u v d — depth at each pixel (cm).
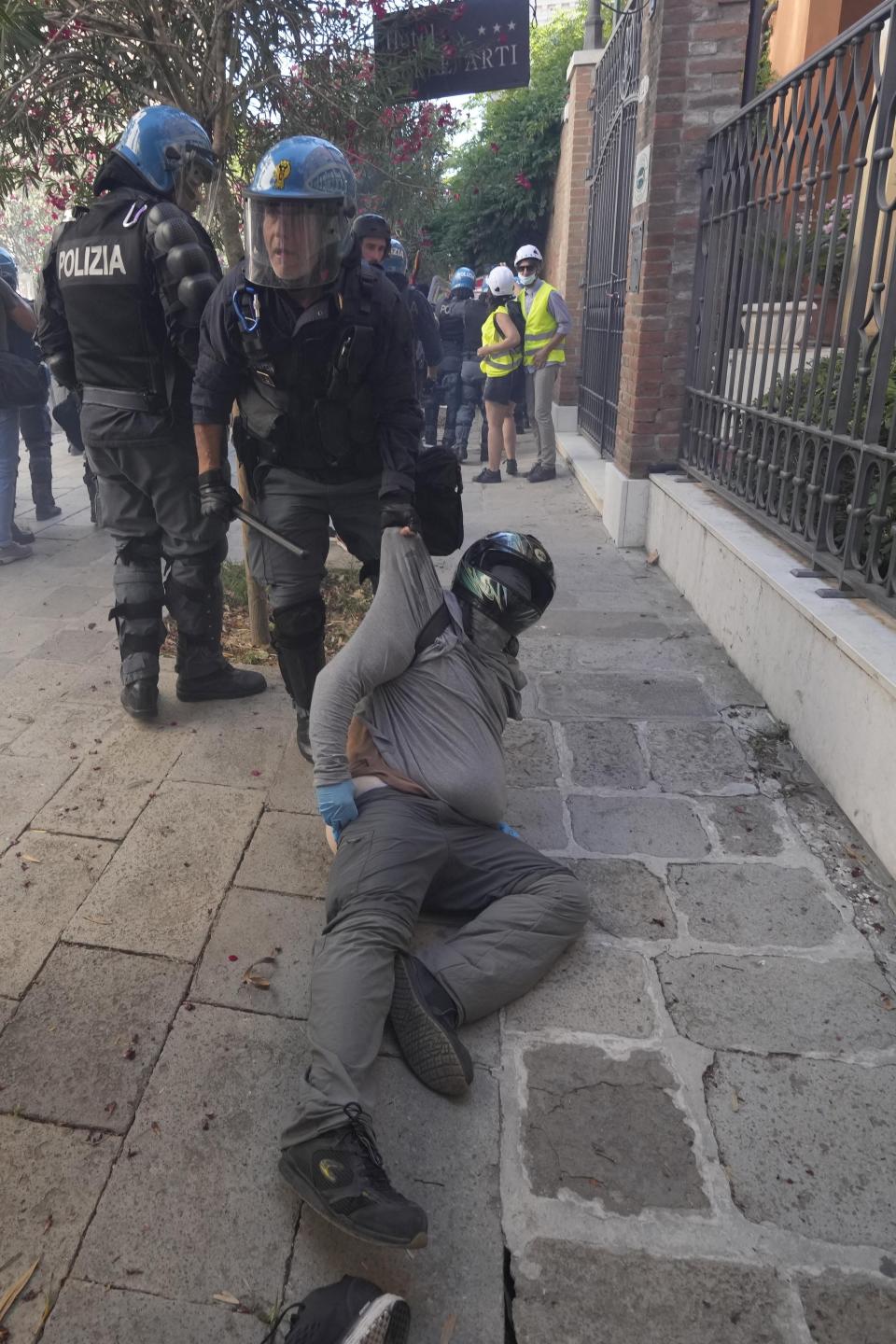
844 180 338
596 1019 221
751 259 439
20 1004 220
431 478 282
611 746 345
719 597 436
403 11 462
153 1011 219
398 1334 148
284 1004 222
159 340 302
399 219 797
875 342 308
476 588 247
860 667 286
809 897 264
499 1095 200
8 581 514
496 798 246
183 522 330
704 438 518
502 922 225
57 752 330
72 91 417
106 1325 155
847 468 358
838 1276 165
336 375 257
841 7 752
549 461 810
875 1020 221
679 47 498
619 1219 174
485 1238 171
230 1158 184
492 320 802
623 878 271
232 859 274
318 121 454
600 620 468
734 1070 207
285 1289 161
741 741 348
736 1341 155
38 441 628
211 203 411
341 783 233
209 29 389
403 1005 205
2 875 264
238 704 370
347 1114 170
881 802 274
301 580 302
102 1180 179
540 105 1211
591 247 905
